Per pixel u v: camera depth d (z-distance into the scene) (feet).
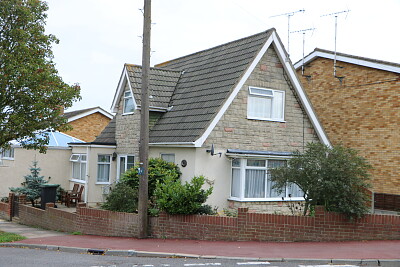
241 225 46.52
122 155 74.28
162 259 39.42
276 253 39.73
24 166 85.15
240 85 61.67
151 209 52.54
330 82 81.97
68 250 45.39
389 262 36.09
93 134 118.11
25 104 55.67
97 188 76.23
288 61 65.92
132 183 58.70
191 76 73.56
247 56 64.49
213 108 60.64
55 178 86.48
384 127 71.92
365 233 45.50
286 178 48.88
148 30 50.08
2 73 53.72
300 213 55.42
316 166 46.88
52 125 58.29
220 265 35.91
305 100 67.51
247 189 61.11
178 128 63.10
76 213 58.29
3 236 54.24
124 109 74.95
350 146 77.41
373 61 73.46
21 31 54.60
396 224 45.55
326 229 45.27
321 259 36.86
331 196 45.55
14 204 73.46
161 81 73.56
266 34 64.69
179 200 48.37
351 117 77.61
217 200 60.54
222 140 61.16
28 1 56.08
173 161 63.36
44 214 64.34
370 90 74.59
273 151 65.21
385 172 71.31
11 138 57.21
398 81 70.03
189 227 48.49
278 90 66.39
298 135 67.72
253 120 63.87
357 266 35.27
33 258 40.52
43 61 56.70
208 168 60.03
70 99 58.59
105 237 52.85
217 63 70.38
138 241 48.16
